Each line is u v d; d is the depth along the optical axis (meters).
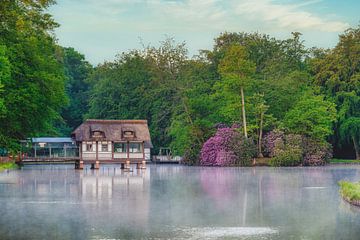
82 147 76.06
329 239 22.50
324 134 85.06
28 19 62.12
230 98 85.94
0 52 51.75
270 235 23.31
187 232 24.00
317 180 52.12
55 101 64.38
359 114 88.44
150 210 30.80
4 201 34.97
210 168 78.06
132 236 23.11
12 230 24.52
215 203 34.00
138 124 77.56
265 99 88.81
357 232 23.97
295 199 36.03
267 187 44.75
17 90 56.94
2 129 59.25
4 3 57.53
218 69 92.31
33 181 51.50
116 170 74.25
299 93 89.06
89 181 51.69
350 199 34.00
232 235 23.30
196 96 93.12
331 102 87.44
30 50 60.19
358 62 90.12
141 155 76.56
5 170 71.44
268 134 85.69
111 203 33.97
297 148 81.62
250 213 29.59
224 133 84.94
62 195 38.59
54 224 26.05
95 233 23.78
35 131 65.38
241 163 83.12
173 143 93.25
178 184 48.06
